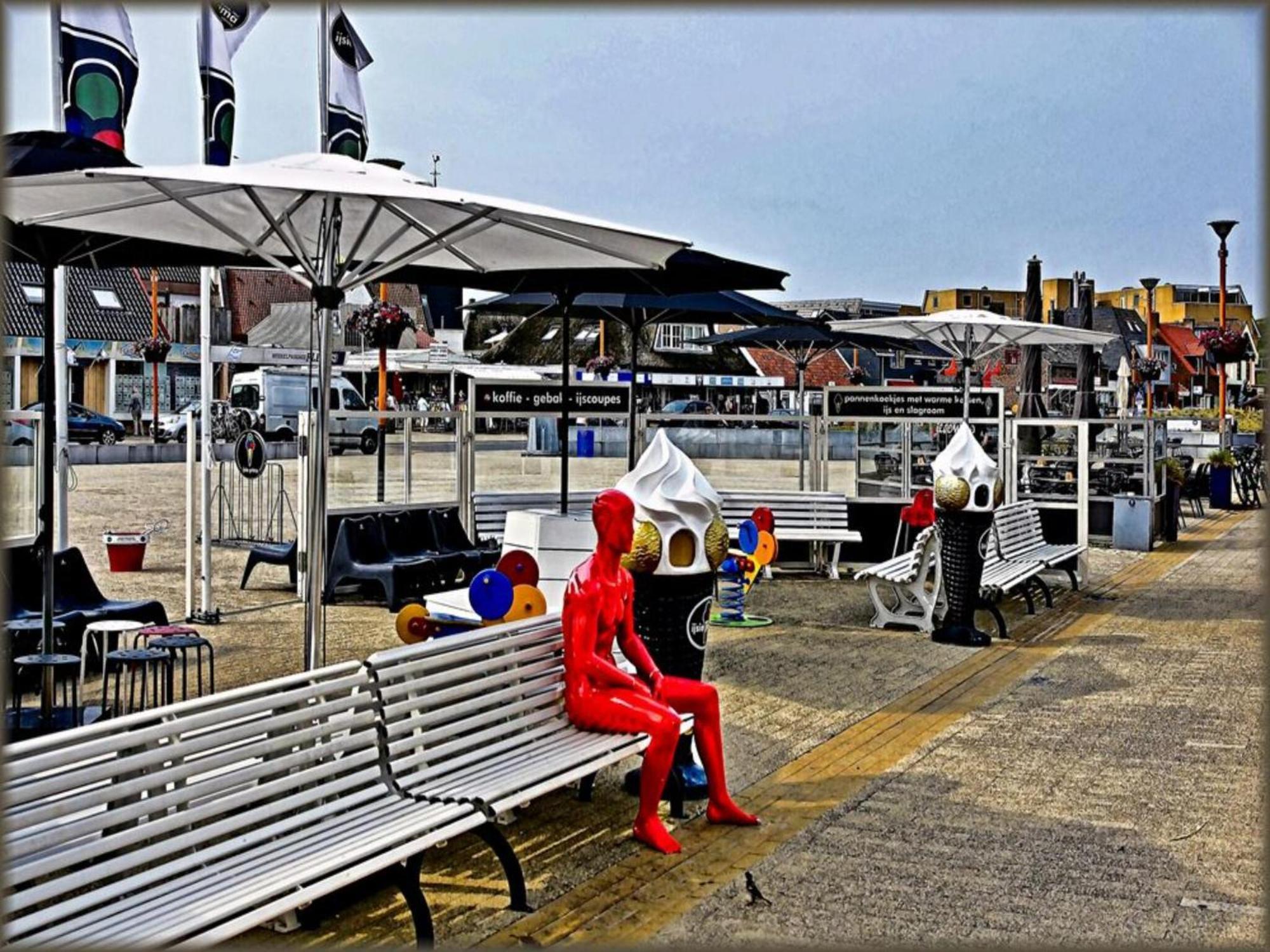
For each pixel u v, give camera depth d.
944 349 20.62
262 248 8.51
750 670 10.02
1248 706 8.91
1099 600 13.99
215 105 9.64
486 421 17.08
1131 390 44.22
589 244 7.41
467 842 6.04
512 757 5.77
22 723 7.25
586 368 48.69
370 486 13.55
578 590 6.20
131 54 8.20
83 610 9.27
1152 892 5.53
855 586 14.62
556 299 14.30
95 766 3.96
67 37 7.91
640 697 6.15
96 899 3.93
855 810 6.60
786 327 27.56
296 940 4.90
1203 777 7.20
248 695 4.60
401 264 7.18
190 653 10.24
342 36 11.47
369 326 24.88
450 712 5.58
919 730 8.21
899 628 11.95
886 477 16.28
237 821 4.43
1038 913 5.29
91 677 9.24
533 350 60.03
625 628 6.43
